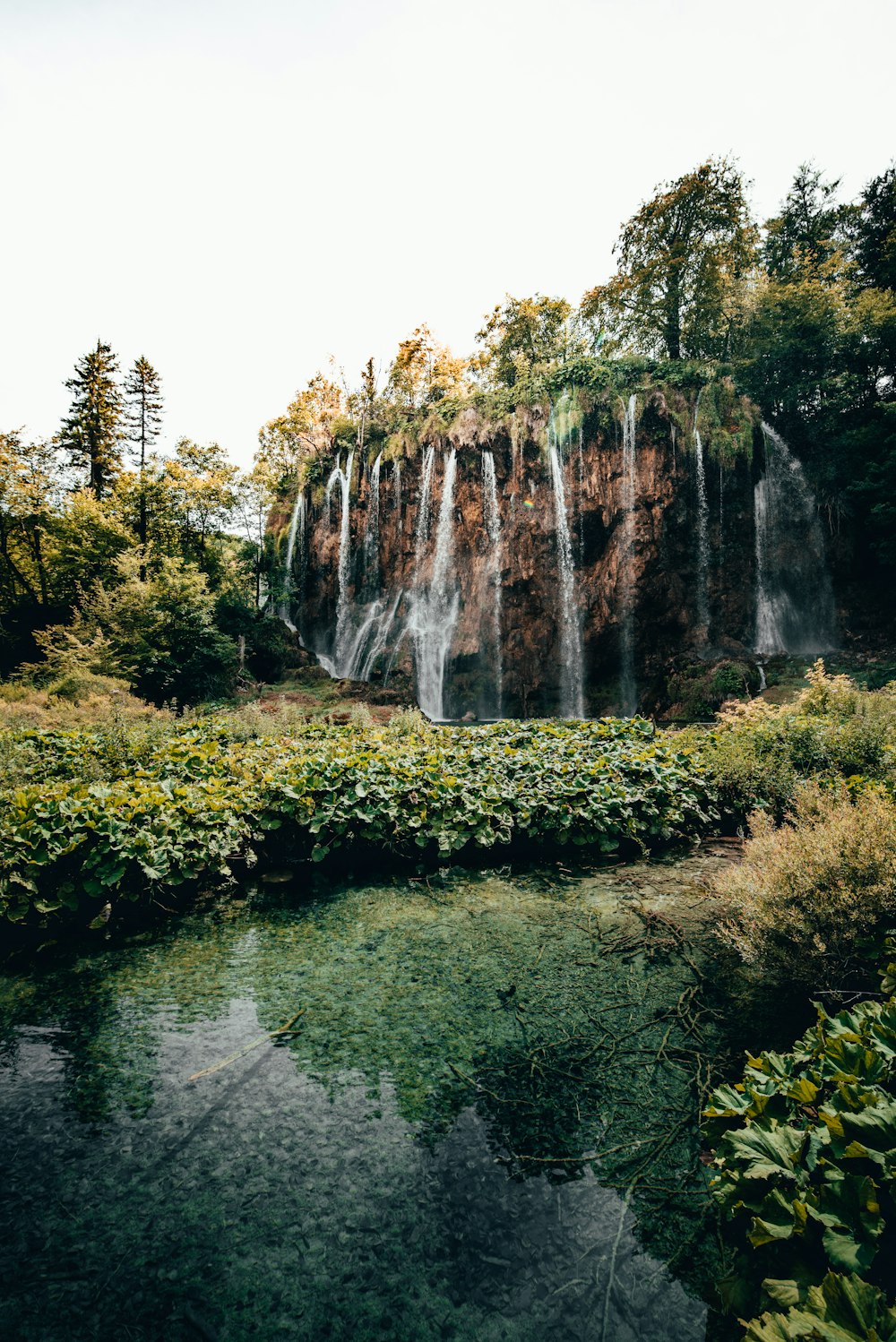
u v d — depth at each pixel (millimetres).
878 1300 1290
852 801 5512
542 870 6168
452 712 25797
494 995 3836
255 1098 2936
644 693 23062
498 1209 2301
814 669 9336
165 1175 2475
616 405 23500
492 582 25625
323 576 31203
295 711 14141
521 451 25219
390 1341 1847
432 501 27719
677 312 26031
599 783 7230
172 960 4375
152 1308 1956
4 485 24766
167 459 27969
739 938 3623
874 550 21578
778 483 22953
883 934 3150
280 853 6281
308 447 35219
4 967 4277
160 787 6406
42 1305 1963
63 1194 2385
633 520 23078
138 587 19750
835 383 22094
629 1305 1909
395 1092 2967
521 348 32438
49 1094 2967
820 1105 2000
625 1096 2895
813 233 26203
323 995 3881
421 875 6070
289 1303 1972
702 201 23781
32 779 7449
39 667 18297
